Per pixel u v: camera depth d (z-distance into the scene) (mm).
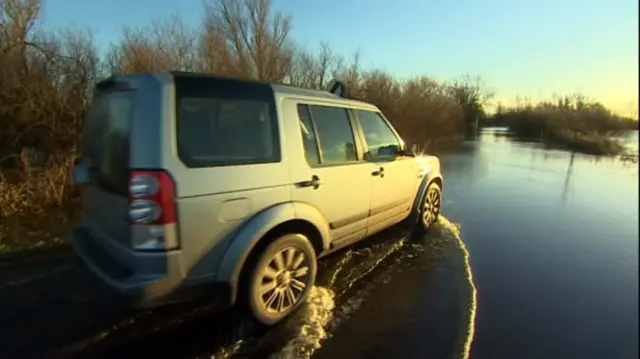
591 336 3029
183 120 2510
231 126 2773
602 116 41156
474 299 3623
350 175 3709
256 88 2996
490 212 7223
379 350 2824
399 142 4809
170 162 2404
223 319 3168
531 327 3146
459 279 4062
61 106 8680
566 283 3996
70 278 3967
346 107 3914
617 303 3555
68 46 10039
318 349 2824
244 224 2787
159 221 2381
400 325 3156
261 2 17531
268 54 18078
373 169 4059
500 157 19188
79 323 3107
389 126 4688
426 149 22859
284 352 2773
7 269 4188
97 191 2957
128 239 2508
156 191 2369
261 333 3002
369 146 4156
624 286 3922
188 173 2471
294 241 3150
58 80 9078
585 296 3709
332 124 3658
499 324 3189
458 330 3096
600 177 12625
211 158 2613
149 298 2438
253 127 2910
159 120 2406
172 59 13883
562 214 7102
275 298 3074
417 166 5062
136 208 2385
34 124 8242
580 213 7203
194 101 2590
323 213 3416
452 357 2752
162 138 2395
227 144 2729
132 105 2533
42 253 4703
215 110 2693
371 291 3750
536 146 27641
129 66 12117
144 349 2787
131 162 2418
